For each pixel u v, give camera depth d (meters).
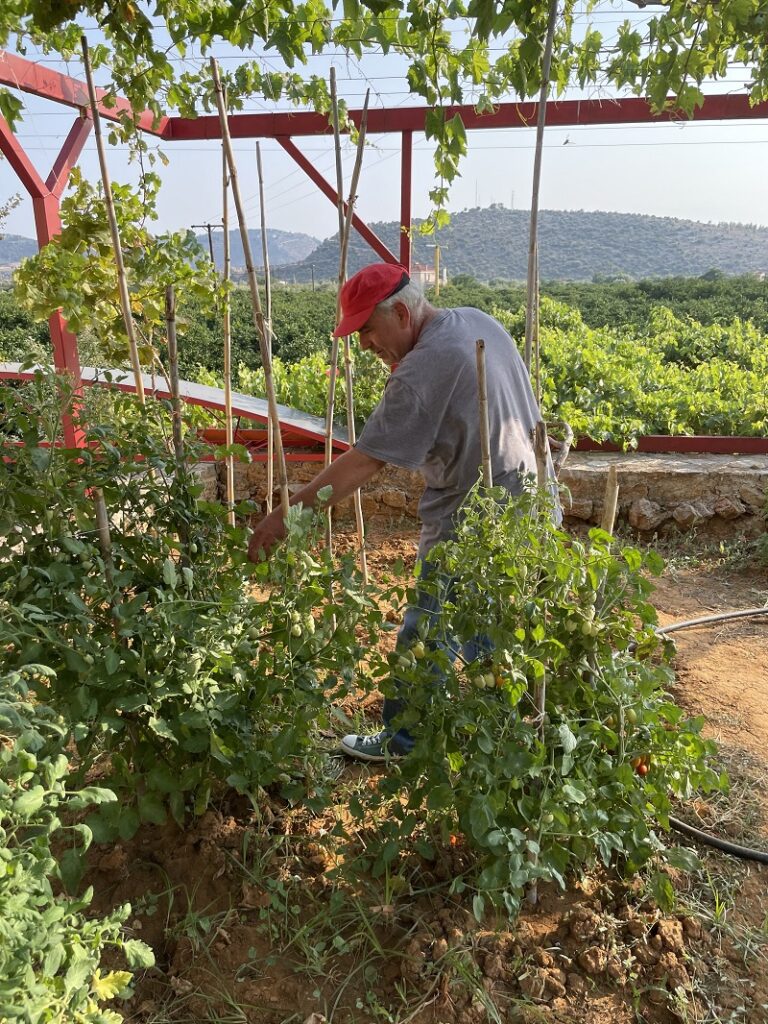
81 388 2.67
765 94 3.85
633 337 12.60
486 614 2.11
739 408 7.00
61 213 3.50
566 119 5.28
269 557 2.45
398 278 2.41
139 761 2.37
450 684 2.13
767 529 5.71
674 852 2.21
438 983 2.01
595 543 2.19
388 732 2.79
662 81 3.40
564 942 2.15
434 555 2.16
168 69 3.52
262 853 2.39
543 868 2.00
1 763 1.48
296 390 6.89
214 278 3.55
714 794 2.79
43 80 4.38
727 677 3.69
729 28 3.08
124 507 2.40
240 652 2.27
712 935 2.19
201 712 2.14
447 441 2.46
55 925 1.42
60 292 3.25
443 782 2.10
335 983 2.03
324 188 5.56
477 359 2.05
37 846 1.46
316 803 2.42
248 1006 1.96
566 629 2.14
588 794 2.09
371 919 2.19
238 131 5.50
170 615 2.13
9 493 2.16
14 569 2.18
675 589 4.95
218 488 6.02
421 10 2.80
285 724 2.34
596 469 5.88
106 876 2.34
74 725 1.93
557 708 2.18
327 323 14.82
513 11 2.57
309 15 2.78
